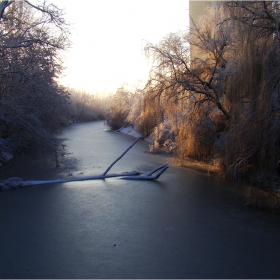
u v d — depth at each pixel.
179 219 7.84
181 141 15.34
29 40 14.17
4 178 13.40
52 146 15.27
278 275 5.09
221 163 12.43
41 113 16.83
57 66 17.88
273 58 9.12
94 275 5.15
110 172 14.22
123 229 7.21
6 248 6.29
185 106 15.17
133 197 9.95
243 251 6.00
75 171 14.59
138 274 5.17
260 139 8.99
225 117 14.32
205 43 14.11
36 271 5.32
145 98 15.96
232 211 8.42
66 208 8.91
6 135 15.77
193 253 5.93
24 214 8.45
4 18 14.07
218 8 13.56
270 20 9.83
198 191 10.55
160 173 12.43
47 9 14.15
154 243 6.41
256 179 9.52
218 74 13.60
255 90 9.97
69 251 6.09
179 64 14.18
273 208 8.49
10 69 14.76
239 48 10.70
